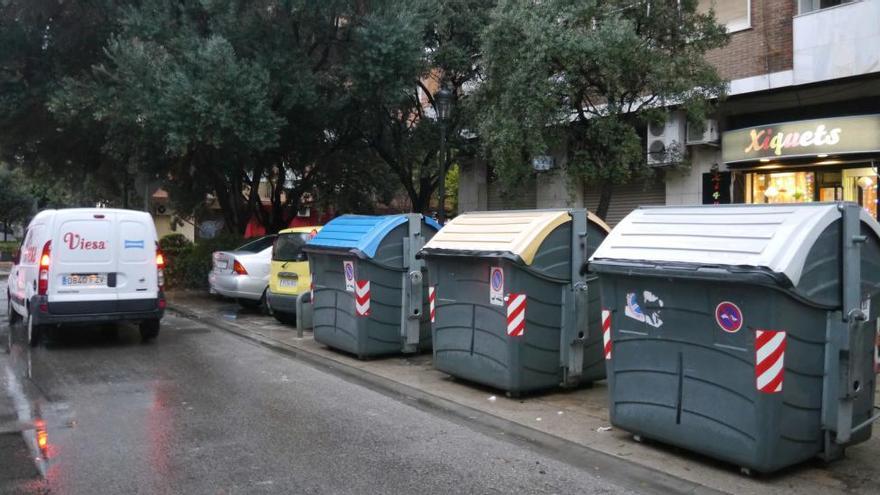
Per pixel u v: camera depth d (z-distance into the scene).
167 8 14.29
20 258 11.52
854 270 4.92
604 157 10.95
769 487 4.80
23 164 20.16
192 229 42.34
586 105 11.23
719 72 12.30
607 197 11.45
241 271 13.28
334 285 9.61
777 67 12.14
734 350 4.86
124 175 20.72
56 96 14.40
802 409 4.88
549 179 13.38
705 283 4.96
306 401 7.19
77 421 6.33
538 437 5.99
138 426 6.20
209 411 6.73
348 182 20.62
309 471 5.14
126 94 13.62
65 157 19.25
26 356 9.38
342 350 9.52
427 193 18.88
